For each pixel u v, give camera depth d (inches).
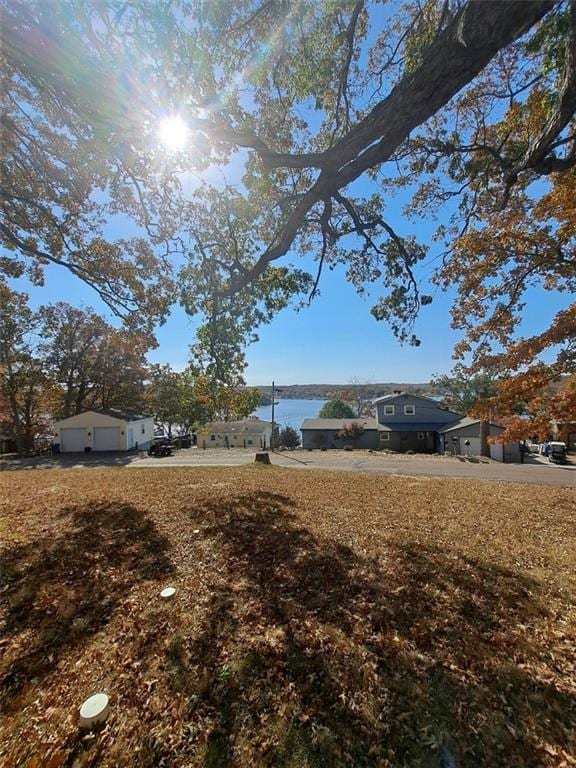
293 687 89.0
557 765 69.8
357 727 78.4
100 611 120.7
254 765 70.4
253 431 1339.8
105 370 1043.3
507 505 274.1
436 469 557.3
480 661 98.2
